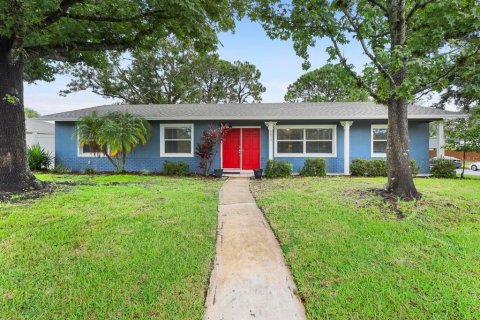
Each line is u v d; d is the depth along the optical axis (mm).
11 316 2072
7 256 2928
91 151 11203
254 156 11922
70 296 2316
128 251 3160
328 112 11266
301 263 2959
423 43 4812
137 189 6715
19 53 5520
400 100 5375
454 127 10953
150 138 11594
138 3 5805
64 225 3900
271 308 2252
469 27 4270
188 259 3027
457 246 3273
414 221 4117
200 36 6602
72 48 6836
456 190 6422
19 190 5691
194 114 11320
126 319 2064
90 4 5871
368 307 2182
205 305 2289
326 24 5258
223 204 5711
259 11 5684
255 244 3557
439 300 2238
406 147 5473
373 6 5297
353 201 5281
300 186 7465
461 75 4500
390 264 2875
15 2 4402
